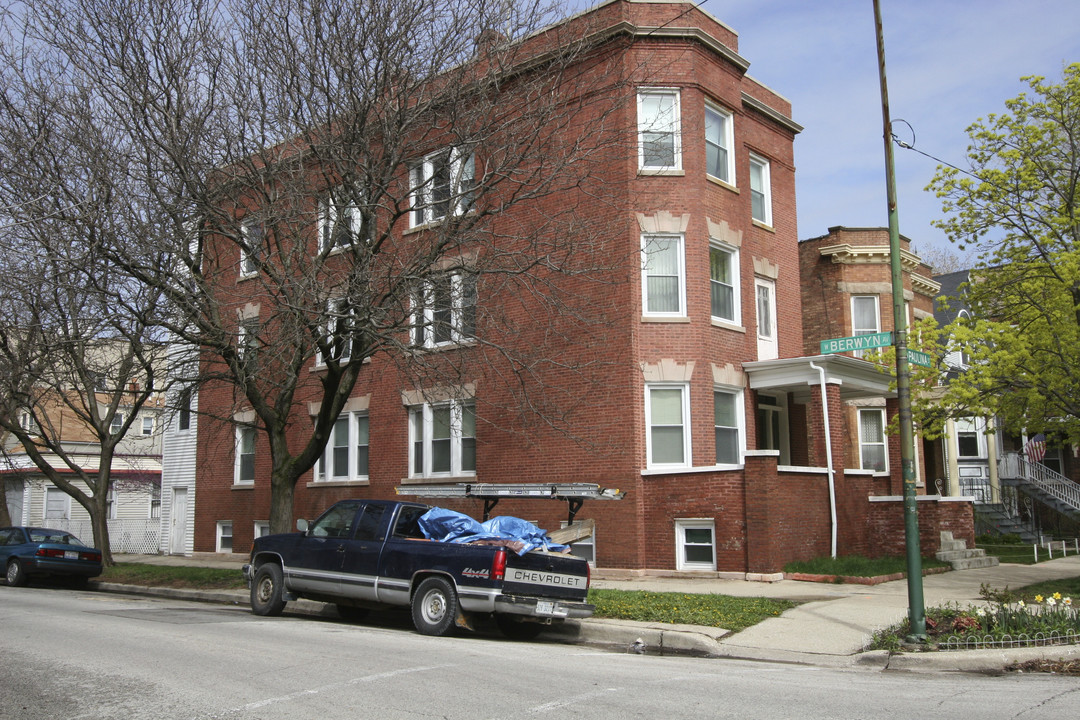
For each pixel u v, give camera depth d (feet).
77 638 34.32
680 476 55.98
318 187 59.98
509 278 56.29
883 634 33.53
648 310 60.64
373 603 40.11
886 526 61.31
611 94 61.00
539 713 22.11
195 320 50.44
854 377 65.05
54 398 88.43
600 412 59.57
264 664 28.50
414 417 71.51
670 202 61.16
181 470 95.20
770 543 51.96
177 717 21.79
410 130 55.88
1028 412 52.90
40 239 48.39
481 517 64.44
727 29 68.08
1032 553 72.69
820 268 88.43
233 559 84.07
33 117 51.06
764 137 74.23
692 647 34.45
